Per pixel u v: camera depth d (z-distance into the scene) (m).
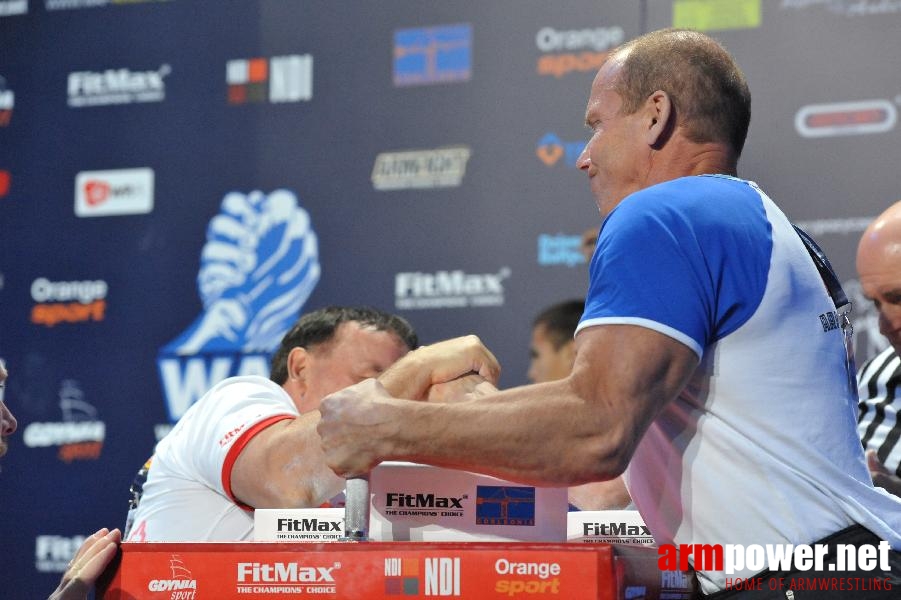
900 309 6.36
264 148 11.73
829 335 4.00
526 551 3.48
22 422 11.91
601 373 3.61
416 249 11.23
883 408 7.34
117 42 12.22
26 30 12.42
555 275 10.91
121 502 11.61
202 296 11.72
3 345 12.04
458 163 11.23
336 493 5.28
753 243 3.85
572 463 3.59
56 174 12.20
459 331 11.06
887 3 10.41
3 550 11.77
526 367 10.86
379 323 6.84
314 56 11.71
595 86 4.48
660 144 4.25
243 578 3.66
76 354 11.91
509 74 11.21
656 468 4.01
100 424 11.77
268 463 5.32
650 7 10.95
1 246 12.20
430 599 3.51
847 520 3.85
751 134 10.56
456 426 3.67
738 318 3.82
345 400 3.84
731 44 10.70
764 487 3.81
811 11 10.55
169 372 11.70
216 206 11.80
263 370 11.45
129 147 12.08
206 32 12.01
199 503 5.76
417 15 11.47
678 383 3.65
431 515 3.99
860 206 10.27
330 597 3.58
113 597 3.76
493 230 11.09
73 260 12.05
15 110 12.34
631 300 3.65
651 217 3.79
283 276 11.52
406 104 11.41
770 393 3.84
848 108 10.38
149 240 11.91
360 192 11.44
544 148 11.06
